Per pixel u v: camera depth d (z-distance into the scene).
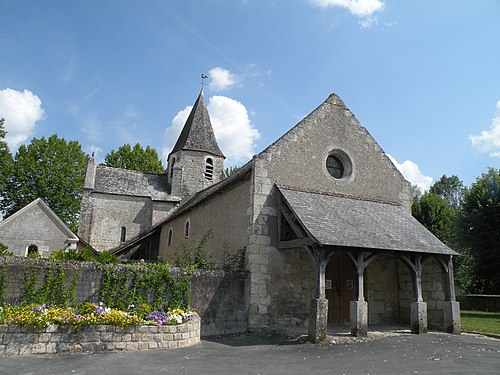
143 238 23.77
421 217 25.45
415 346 9.07
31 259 9.32
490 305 21.66
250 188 12.43
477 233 21.42
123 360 7.18
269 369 6.66
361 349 8.67
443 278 12.10
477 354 8.25
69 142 35.50
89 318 8.06
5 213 32.12
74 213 34.62
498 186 21.27
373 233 11.24
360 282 10.18
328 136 14.01
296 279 12.13
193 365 6.88
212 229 15.32
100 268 9.91
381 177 14.64
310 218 10.90
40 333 7.75
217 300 11.18
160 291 10.39
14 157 33.25
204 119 28.72
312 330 9.48
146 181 28.16
